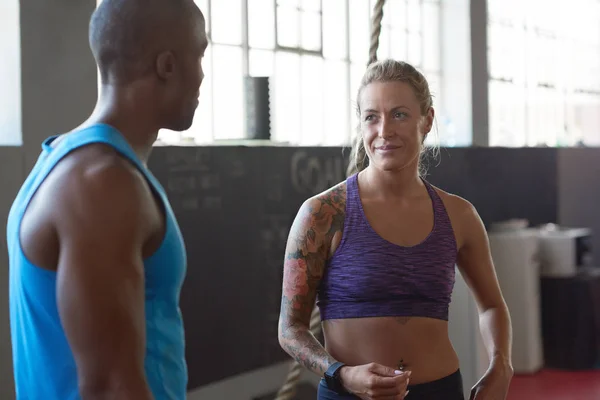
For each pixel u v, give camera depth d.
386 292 1.75
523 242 5.64
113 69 1.17
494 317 1.98
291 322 1.79
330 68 5.26
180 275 1.19
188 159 3.48
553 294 5.89
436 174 5.18
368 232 1.78
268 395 3.97
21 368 1.15
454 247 1.85
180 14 1.18
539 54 7.97
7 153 2.71
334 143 5.20
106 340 1.01
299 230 1.80
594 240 7.28
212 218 3.62
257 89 4.03
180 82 1.20
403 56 6.29
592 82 8.98
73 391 1.08
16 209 1.15
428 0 6.62
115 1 1.17
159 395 1.15
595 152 7.28
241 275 3.80
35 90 2.82
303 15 4.99
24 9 2.78
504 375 1.88
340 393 1.67
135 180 1.08
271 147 3.96
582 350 5.82
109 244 1.03
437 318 1.79
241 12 4.41
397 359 1.75
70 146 1.10
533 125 7.84
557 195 6.82
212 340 3.64
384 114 1.77
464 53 6.51
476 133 6.58
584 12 8.79
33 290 1.08
